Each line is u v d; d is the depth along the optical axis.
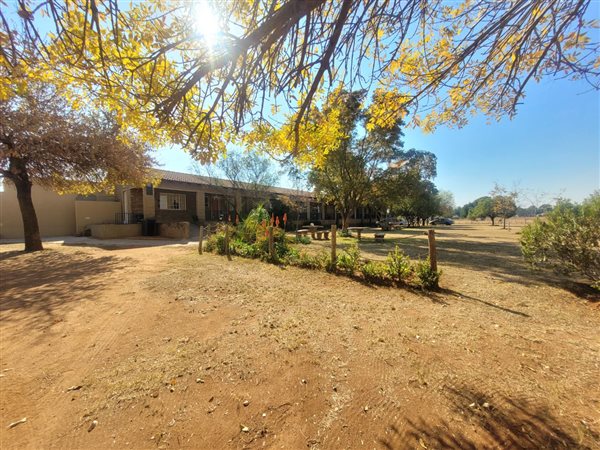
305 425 1.99
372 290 5.41
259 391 2.38
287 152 3.69
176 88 2.06
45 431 1.95
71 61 1.96
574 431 1.88
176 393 2.35
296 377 2.57
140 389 2.40
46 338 3.38
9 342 3.28
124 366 2.76
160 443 1.85
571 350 3.03
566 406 2.13
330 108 3.29
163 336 3.42
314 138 3.56
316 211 36.16
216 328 3.65
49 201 18.67
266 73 2.22
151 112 2.24
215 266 7.63
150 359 2.89
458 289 5.48
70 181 11.21
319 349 3.08
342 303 4.65
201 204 22.52
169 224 17.83
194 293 5.14
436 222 50.38
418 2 2.30
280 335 3.44
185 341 3.29
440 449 1.77
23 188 10.56
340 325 3.74
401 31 2.38
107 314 4.13
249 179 21.34
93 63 1.97
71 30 1.82
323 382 2.49
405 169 17.20
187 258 9.00
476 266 7.90
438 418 2.03
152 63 2.09
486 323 3.80
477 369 2.67
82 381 2.53
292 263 7.71
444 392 2.33
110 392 2.37
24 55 1.86
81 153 9.77
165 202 20.38
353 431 1.93
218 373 2.63
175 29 1.86
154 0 1.87
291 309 4.36
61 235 19.08
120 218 20.89
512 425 1.95
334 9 2.19
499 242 15.03
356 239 16.73
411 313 4.19
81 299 4.81
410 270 5.81
